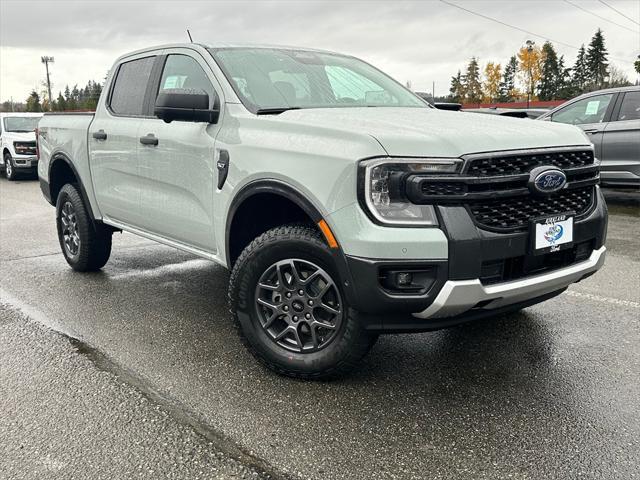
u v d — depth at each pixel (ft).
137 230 15.74
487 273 9.51
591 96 30.96
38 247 23.25
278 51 14.53
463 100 269.03
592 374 11.11
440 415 9.71
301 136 10.40
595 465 8.29
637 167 28.89
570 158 10.63
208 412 9.87
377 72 15.99
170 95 12.02
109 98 16.74
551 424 9.38
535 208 9.97
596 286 16.70
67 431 9.32
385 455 8.61
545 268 10.36
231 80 12.64
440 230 9.06
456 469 8.25
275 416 9.71
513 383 10.80
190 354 12.28
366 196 9.16
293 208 11.44
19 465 8.45
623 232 24.25
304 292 10.52
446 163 9.06
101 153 16.28
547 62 255.70
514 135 10.05
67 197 18.53
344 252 9.42
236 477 8.14
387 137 9.34
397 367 11.51
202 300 15.99
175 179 13.38
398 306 9.25
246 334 11.25
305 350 10.75
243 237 12.15
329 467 8.34
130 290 16.97
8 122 54.49
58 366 11.75
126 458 8.60
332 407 10.00
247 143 11.23
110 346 12.76
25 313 14.99
